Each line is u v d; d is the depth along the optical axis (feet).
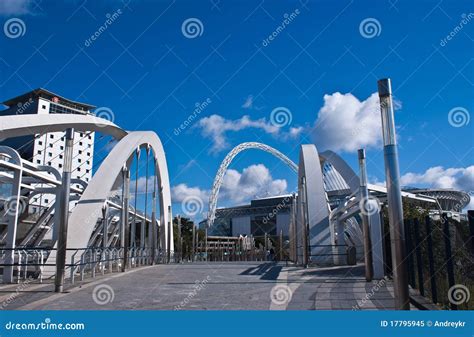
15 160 56.49
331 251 88.53
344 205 82.64
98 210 66.28
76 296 40.29
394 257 23.09
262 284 50.96
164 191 126.11
